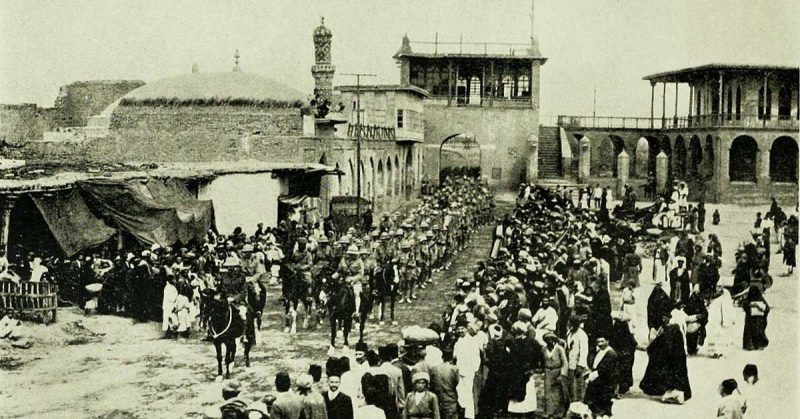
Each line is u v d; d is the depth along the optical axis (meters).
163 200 29.39
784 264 37.12
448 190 52.06
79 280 24.62
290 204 39.91
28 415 17.11
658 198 49.88
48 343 21.56
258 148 43.50
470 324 16.39
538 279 22.00
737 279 28.00
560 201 49.53
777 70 59.84
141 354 21.23
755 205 60.47
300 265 24.73
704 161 63.66
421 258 31.52
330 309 21.98
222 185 35.84
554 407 16.48
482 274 22.78
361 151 51.38
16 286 22.39
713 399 18.47
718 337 22.83
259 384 18.88
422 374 13.70
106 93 46.91
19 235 26.52
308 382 12.66
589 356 18.31
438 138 68.00
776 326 26.58
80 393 18.03
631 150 69.81
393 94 59.72
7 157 42.38
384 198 56.34
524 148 67.56
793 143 63.03
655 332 22.00
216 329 19.09
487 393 16.38
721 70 60.25
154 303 24.03
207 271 24.84
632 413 17.41
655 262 33.22
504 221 39.06
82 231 26.48
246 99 43.44
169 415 16.78
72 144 43.41
